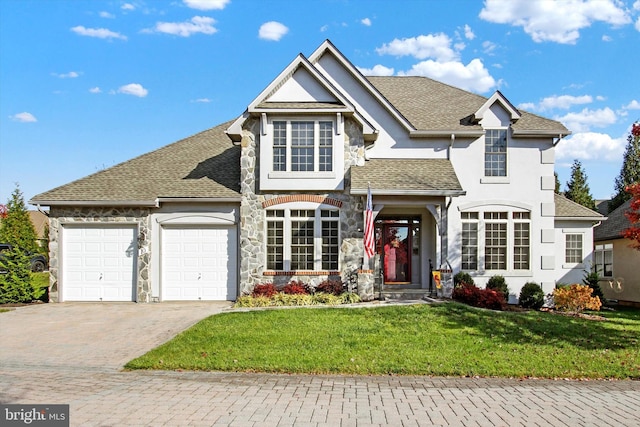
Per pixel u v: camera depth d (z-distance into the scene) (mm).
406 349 11219
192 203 20219
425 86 25328
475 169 21453
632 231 13141
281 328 13164
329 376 9594
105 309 17859
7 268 20203
